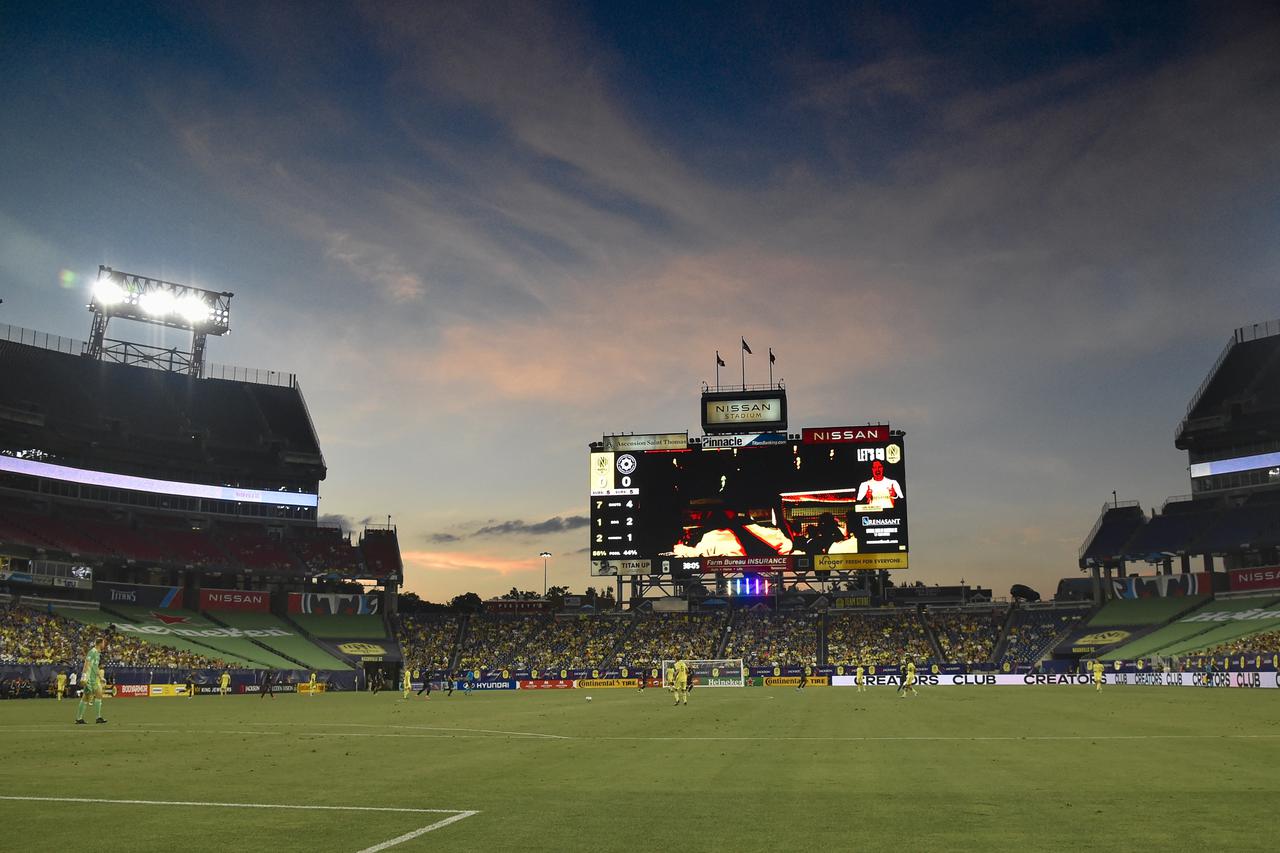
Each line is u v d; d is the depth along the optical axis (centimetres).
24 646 8162
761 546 10138
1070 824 1489
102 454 11075
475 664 11288
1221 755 2506
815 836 1407
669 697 7438
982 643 10850
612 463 10538
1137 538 11200
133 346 12512
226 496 12088
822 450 10231
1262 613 9638
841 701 6166
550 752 2753
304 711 5403
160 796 1845
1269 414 10775
